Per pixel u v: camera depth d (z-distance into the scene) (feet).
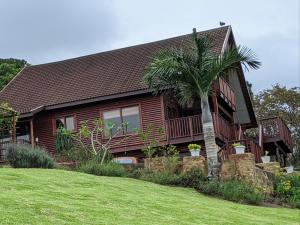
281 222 53.93
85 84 110.93
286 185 75.77
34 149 75.51
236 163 72.95
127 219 41.75
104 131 100.78
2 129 95.20
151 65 76.02
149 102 102.01
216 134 97.04
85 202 45.93
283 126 117.29
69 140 100.53
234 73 118.52
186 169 75.05
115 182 62.28
